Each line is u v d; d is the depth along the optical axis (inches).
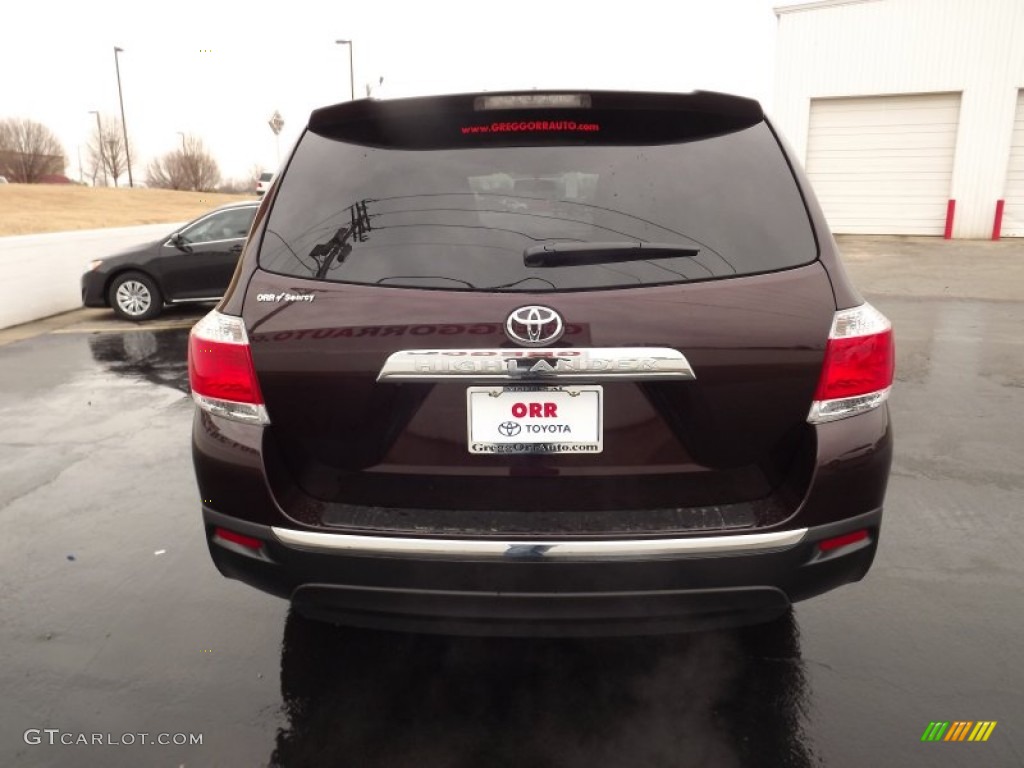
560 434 72.4
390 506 75.4
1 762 80.2
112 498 152.5
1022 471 159.2
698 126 81.4
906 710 86.0
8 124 2237.9
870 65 692.1
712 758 79.0
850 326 73.0
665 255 72.9
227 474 76.2
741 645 98.5
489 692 90.0
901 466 162.7
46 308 402.6
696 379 70.7
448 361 71.3
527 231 75.0
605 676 92.6
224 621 106.9
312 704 88.8
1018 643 98.6
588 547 69.5
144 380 256.8
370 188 79.7
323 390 73.8
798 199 77.4
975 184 677.3
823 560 74.0
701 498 73.5
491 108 80.4
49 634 104.2
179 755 81.0
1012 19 639.1
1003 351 276.2
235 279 79.6
